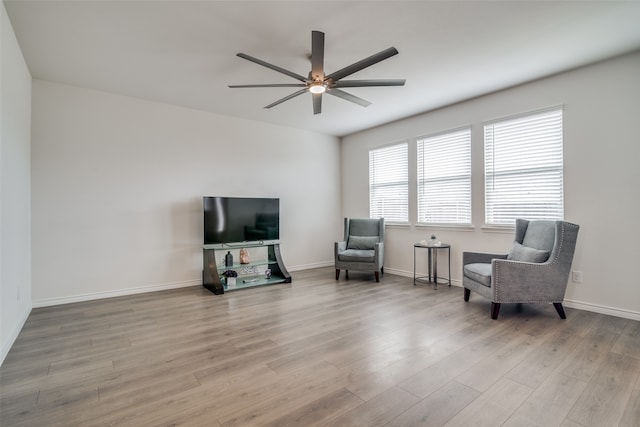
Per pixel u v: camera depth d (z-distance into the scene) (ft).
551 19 8.30
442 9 7.85
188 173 15.14
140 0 7.40
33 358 7.65
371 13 7.98
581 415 5.44
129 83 12.25
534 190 12.35
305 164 19.39
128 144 13.61
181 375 6.83
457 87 12.80
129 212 13.61
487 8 7.82
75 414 5.52
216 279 13.69
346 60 10.42
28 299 10.94
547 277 10.18
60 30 8.63
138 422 5.30
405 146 17.19
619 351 7.85
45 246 11.85
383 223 17.22
